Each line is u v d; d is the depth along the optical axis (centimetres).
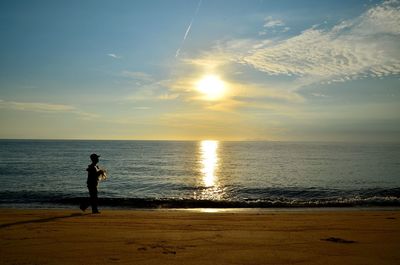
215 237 805
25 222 1030
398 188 3130
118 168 5928
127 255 629
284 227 982
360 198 2475
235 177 4403
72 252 651
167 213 1330
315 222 1098
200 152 13688
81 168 5612
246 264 575
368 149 16862
